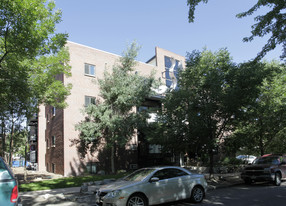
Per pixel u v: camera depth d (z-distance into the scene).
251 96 11.73
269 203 8.02
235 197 9.30
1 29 9.01
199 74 13.18
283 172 13.11
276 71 12.60
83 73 20.08
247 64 11.73
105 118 16.25
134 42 18.02
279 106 14.91
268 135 17.16
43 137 26.27
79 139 18.78
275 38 9.32
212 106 11.86
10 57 9.80
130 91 16.70
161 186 7.67
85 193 10.23
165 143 13.16
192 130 11.98
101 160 19.72
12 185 4.35
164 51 26.98
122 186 7.27
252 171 12.84
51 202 9.00
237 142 12.62
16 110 12.02
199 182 8.55
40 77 12.97
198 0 8.52
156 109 15.18
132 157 21.72
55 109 21.00
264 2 8.67
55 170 19.98
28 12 8.92
